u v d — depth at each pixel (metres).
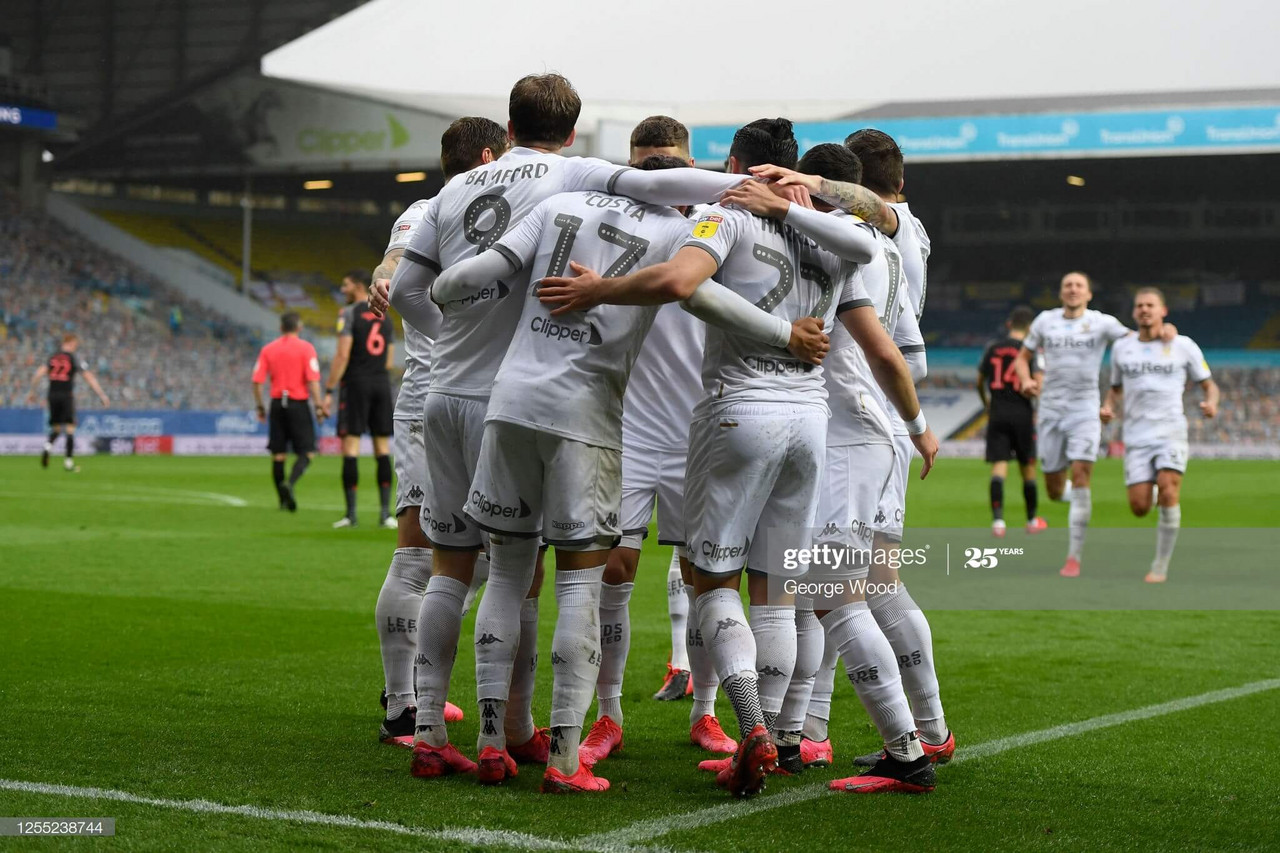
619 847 7.86
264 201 114.19
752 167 9.82
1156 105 84.50
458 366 9.80
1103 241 115.62
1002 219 117.00
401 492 11.12
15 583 20.41
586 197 9.45
